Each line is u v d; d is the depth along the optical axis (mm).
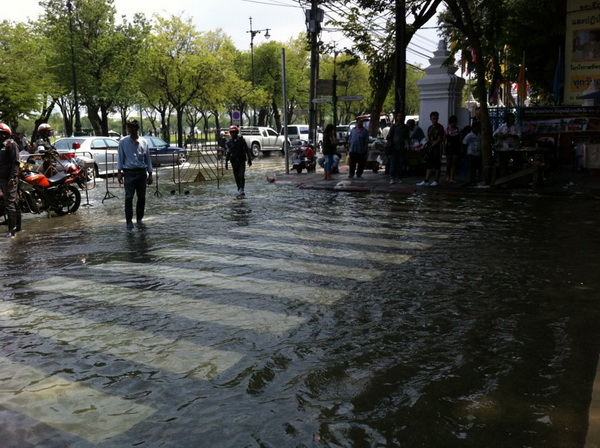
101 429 3172
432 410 3293
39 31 38625
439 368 3867
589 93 16297
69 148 20516
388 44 19984
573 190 12906
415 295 5488
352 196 13508
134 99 47438
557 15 20422
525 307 5055
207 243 8242
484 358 4004
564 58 19969
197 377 3812
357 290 5695
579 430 3016
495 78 23766
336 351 4203
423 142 17109
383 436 3029
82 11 38438
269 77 57812
